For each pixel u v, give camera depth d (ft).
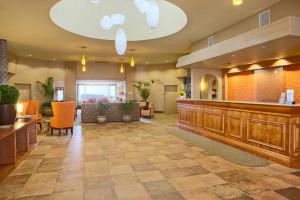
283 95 17.92
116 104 30.94
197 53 22.75
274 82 21.99
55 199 8.54
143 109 37.37
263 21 16.55
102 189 9.43
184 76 42.34
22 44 27.37
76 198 8.63
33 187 9.62
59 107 20.63
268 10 16.11
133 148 16.30
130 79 46.70
